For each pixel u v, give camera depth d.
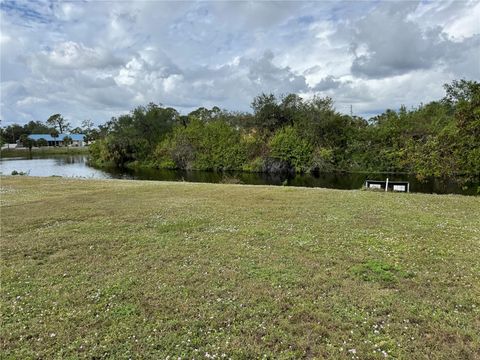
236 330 4.31
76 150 99.50
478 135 17.64
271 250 7.23
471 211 11.18
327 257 6.75
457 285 5.46
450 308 4.75
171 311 4.80
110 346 4.03
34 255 7.19
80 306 4.97
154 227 9.34
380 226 9.16
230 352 3.89
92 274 6.12
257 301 5.04
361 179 35.41
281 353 3.87
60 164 57.06
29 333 4.31
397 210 11.37
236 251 7.19
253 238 8.13
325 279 5.71
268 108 46.31
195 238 8.23
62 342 4.13
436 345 3.95
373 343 4.01
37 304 5.04
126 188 17.94
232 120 51.75
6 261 6.84
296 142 41.84
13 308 4.92
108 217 10.60
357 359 3.74
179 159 50.34
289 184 32.88
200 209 11.81
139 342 4.10
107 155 56.72
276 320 4.52
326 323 4.43
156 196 15.02
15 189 17.45
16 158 72.25
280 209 11.72
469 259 6.57
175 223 9.72
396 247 7.32
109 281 5.78
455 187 23.80
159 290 5.43
